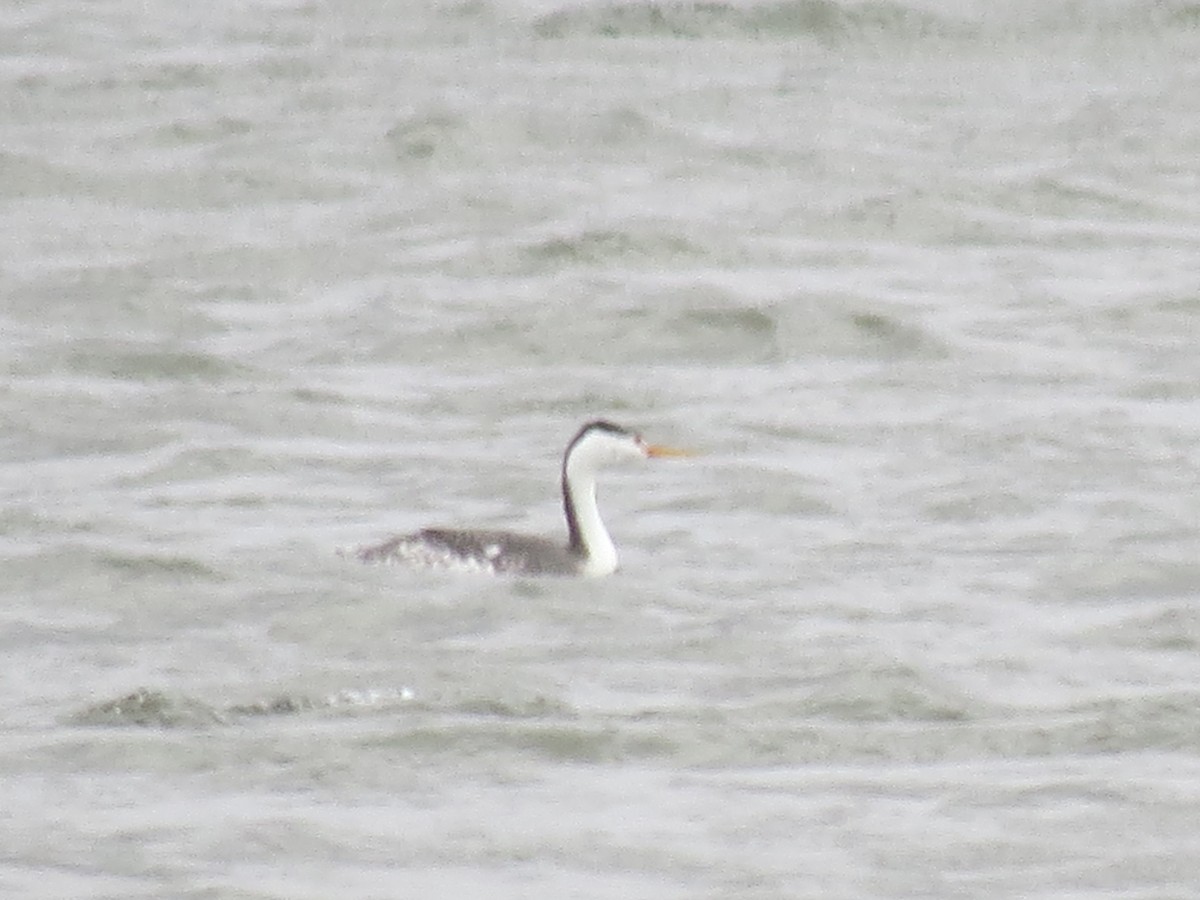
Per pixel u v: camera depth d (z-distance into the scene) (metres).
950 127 43.31
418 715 17.88
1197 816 15.90
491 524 23.86
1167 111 44.12
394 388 29.25
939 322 31.77
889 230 36.81
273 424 27.56
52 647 19.83
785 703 18.19
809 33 49.91
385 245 36.34
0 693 18.61
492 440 27.06
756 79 46.75
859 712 17.98
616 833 15.72
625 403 28.48
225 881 14.93
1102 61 47.97
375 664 19.23
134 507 24.22
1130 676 18.94
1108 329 31.66
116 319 32.66
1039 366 29.89
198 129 43.53
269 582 21.41
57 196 39.62
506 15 51.69
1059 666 19.16
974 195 38.25
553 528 23.70
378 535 23.31
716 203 38.38
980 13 50.22
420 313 32.56
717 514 23.94
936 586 21.44
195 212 38.81
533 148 42.03
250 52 49.34
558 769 16.88
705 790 16.48
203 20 52.72
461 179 40.28
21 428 27.30
